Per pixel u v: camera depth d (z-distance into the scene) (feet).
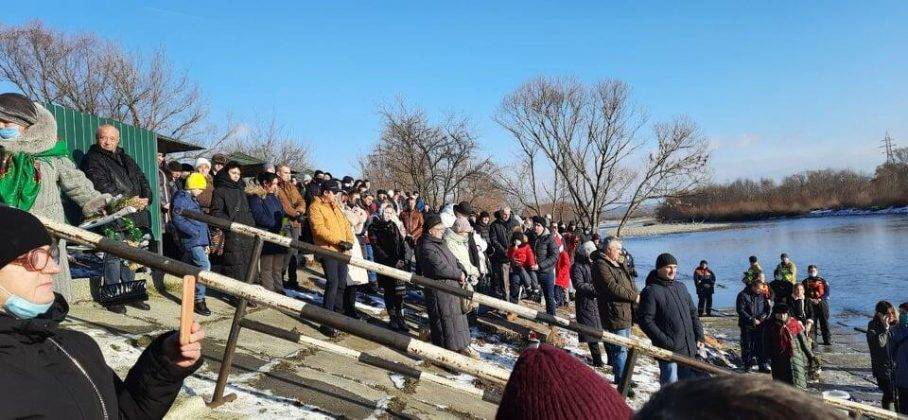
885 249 121.19
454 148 104.99
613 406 4.50
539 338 30.50
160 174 27.94
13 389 5.15
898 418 17.13
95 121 23.61
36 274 5.73
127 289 19.38
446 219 33.09
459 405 17.28
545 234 36.29
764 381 2.44
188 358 6.26
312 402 14.35
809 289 48.98
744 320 39.47
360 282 25.40
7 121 13.37
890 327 32.09
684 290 21.39
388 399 15.78
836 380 38.93
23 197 13.46
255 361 16.88
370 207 39.45
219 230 25.50
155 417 6.35
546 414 4.44
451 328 21.83
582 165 126.00
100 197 15.31
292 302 10.31
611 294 23.48
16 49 86.02
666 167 124.16
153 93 90.68
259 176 25.72
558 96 122.52
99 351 6.31
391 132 103.91
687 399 2.43
